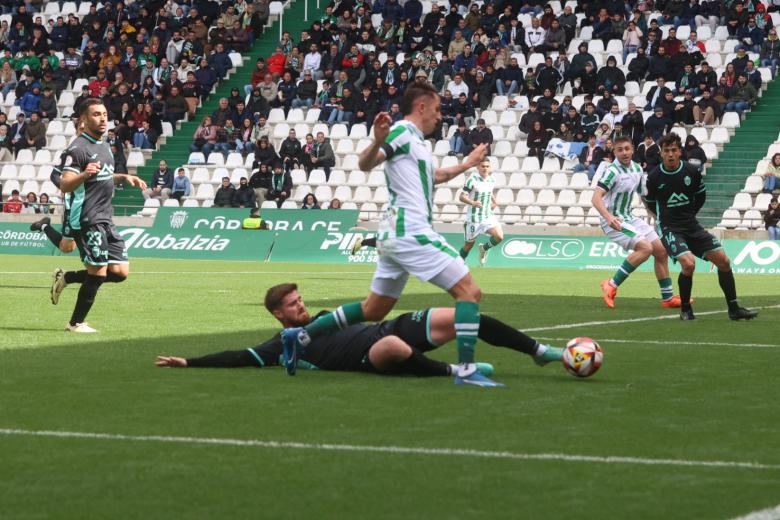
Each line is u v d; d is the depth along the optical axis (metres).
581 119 84.88
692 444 15.41
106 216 29.39
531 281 57.91
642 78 89.25
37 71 103.00
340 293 46.16
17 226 87.44
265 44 105.12
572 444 15.33
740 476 13.55
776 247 70.81
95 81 98.81
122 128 95.00
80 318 29.70
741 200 79.12
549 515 11.84
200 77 100.19
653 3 94.75
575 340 21.50
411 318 21.22
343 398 18.83
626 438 15.79
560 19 93.81
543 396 19.34
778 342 28.80
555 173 83.31
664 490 12.85
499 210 84.31
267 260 81.00
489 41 92.56
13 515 11.73
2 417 17.05
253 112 93.94
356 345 21.59
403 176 19.91
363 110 92.25
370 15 100.19
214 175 91.06
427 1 101.62
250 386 20.05
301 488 12.88
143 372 21.78
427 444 15.24
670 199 35.03
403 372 21.27
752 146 82.94
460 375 20.34
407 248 19.83
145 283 51.50
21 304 38.44
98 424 16.52
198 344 27.02
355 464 14.05
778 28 91.56
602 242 75.19
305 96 95.00
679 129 84.06
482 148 21.70
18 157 96.94
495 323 21.27
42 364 23.09
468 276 20.00
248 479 13.27
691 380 21.70
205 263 74.88
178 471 13.65
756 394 20.00
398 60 95.38
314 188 88.56
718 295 48.09
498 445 15.20
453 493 12.68
